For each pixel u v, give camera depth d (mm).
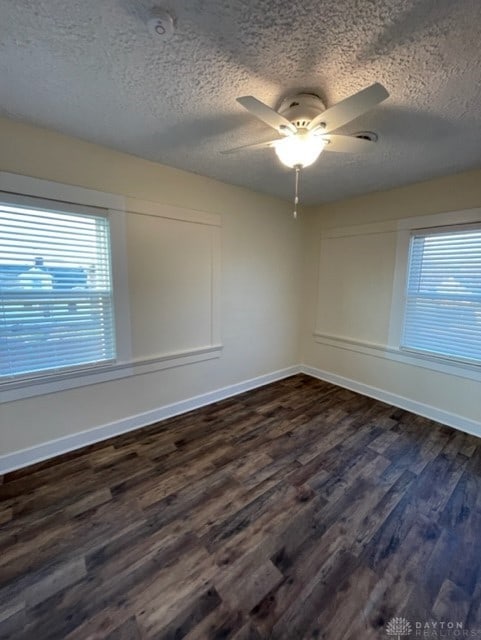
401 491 1892
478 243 2451
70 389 2221
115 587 1280
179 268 2680
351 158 2236
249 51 1213
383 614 1197
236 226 3057
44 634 1111
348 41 1150
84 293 2205
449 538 1554
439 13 1017
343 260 3463
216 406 3062
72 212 2057
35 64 1303
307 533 1571
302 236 3793
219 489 1883
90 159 2090
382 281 3119
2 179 1792
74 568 1360
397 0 972
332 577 1340
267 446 2359
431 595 1270
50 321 2082
